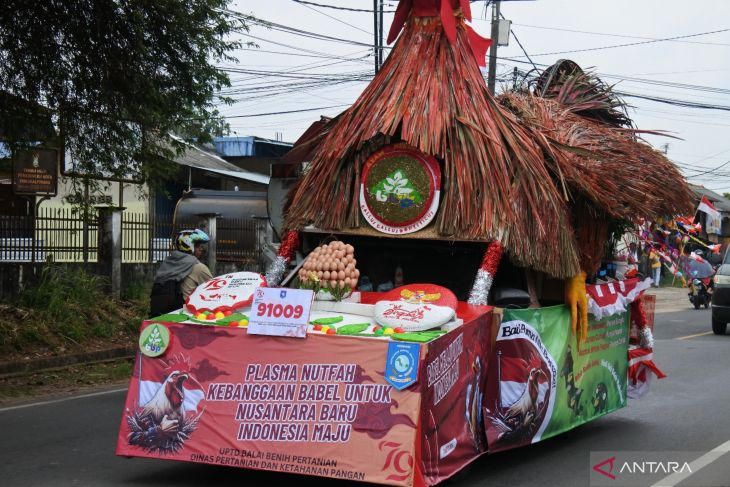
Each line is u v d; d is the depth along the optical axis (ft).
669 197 27.27
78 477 19.70
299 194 23.17
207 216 58.23
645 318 28.09
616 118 29.86
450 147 20.92
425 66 22.26
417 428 15.93
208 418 17.80
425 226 20.93
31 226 46.09
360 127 21.97
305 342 17.26
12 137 38.83
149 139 42.91
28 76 37.06
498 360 19.25
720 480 19.92
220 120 46.24
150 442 18.16
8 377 35.76
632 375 28.22
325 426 16.71
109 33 37.06
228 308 19.02
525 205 20.74
